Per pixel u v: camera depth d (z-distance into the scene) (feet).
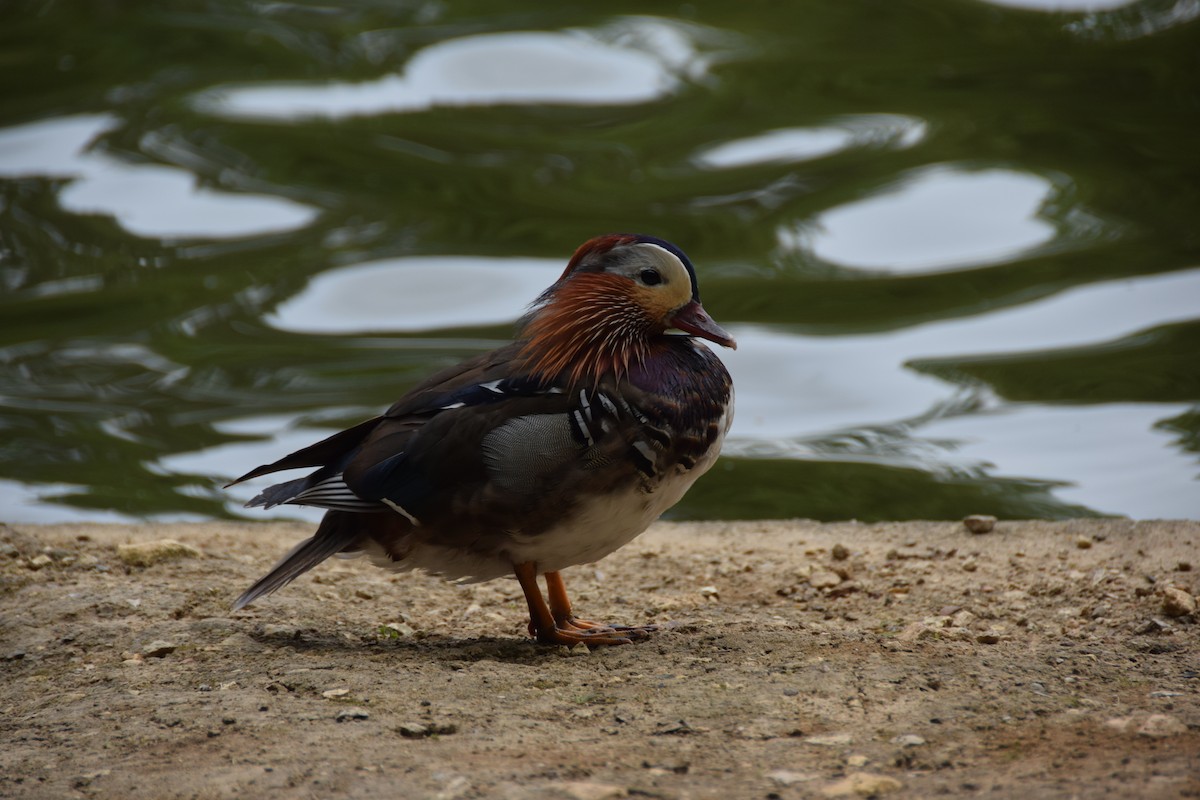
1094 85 90.84
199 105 89.97
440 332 60.34
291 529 37.86
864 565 31.76
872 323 60.34
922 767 19.08
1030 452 46.75
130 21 104.32
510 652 25.84
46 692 23.76
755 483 45.52
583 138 84.33
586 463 24.53
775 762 19.35
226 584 30.17
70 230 72.43
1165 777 17.89
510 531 24.93
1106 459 45.88
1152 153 79.00
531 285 64.85
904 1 108.68
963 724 20.66
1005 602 28.40
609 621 28.68
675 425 25.18
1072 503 42.65
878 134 84.07
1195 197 72.54
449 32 102.01
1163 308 59.98
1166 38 98.94
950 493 43.75
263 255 69.26
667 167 80.59
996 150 80.23
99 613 27.96
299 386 55.21
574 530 25.00
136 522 40.91
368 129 86.22
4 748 21.12
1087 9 105.09
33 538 33.17
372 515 25.88
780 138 83.51
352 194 76.48
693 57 98.07
